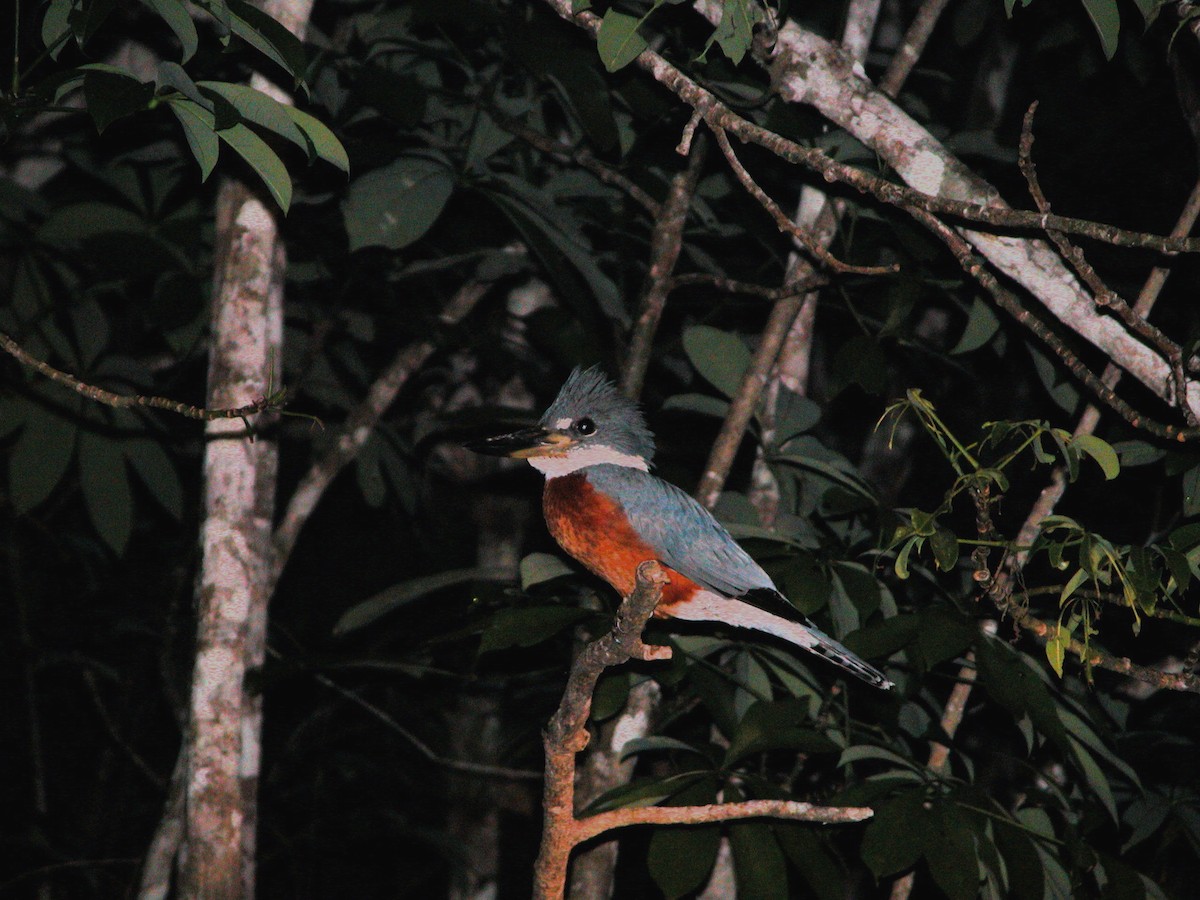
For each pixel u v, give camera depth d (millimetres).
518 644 7258
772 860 6902
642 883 13852
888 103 7707
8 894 13766
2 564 14781
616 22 6531
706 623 8531
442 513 15398
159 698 14648
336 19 12766
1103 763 8922
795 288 8969
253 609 10180
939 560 5875
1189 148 11016
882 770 10320
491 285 12344
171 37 10047
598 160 10047
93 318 11273
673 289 10570
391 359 13898
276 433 10383
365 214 8656
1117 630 9547
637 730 8734
